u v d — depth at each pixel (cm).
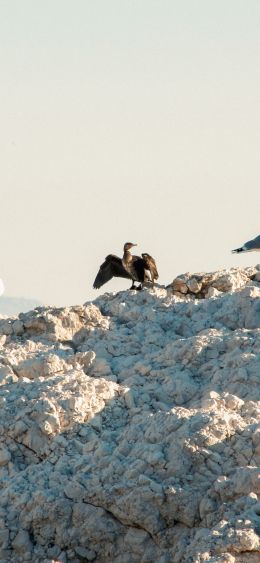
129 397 3036
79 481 2778
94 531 2727
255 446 2734
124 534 2725
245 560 2495
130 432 2856
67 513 2747
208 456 2728
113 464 2772
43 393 3023
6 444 2955
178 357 3216
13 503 2795
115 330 3428
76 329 3447
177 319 3456
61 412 2967
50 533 2747
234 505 2614
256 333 3259
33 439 2942
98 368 3238
